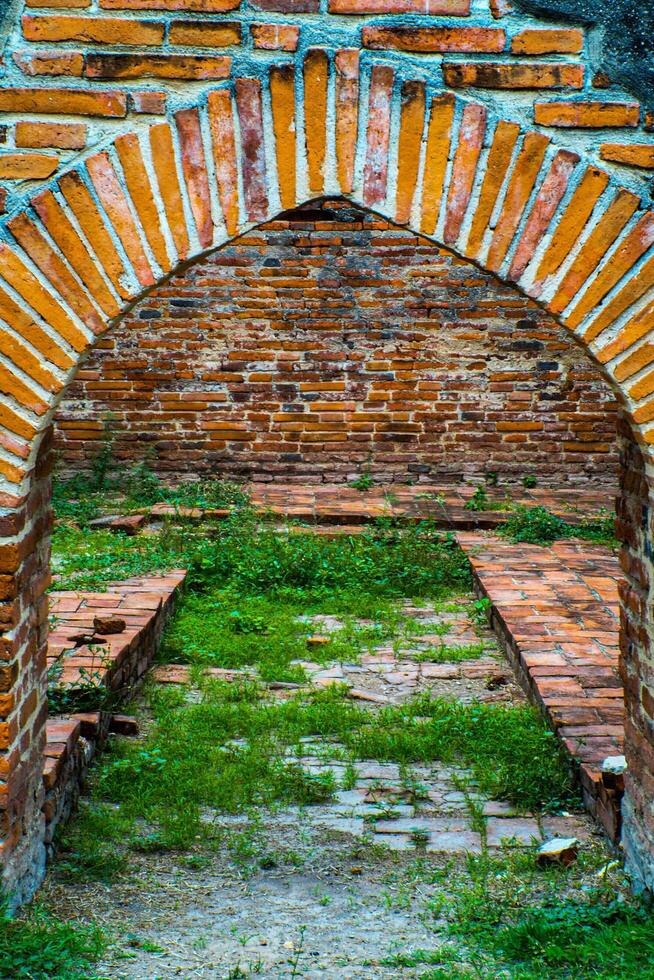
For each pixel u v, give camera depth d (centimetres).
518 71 347
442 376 1040
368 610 761
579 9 345
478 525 923
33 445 356
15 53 345
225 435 1046
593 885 407
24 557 369
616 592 754
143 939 371
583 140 348
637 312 350
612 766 440
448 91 348
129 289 352
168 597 721
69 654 572
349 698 611
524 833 458
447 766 528
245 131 348
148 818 466
